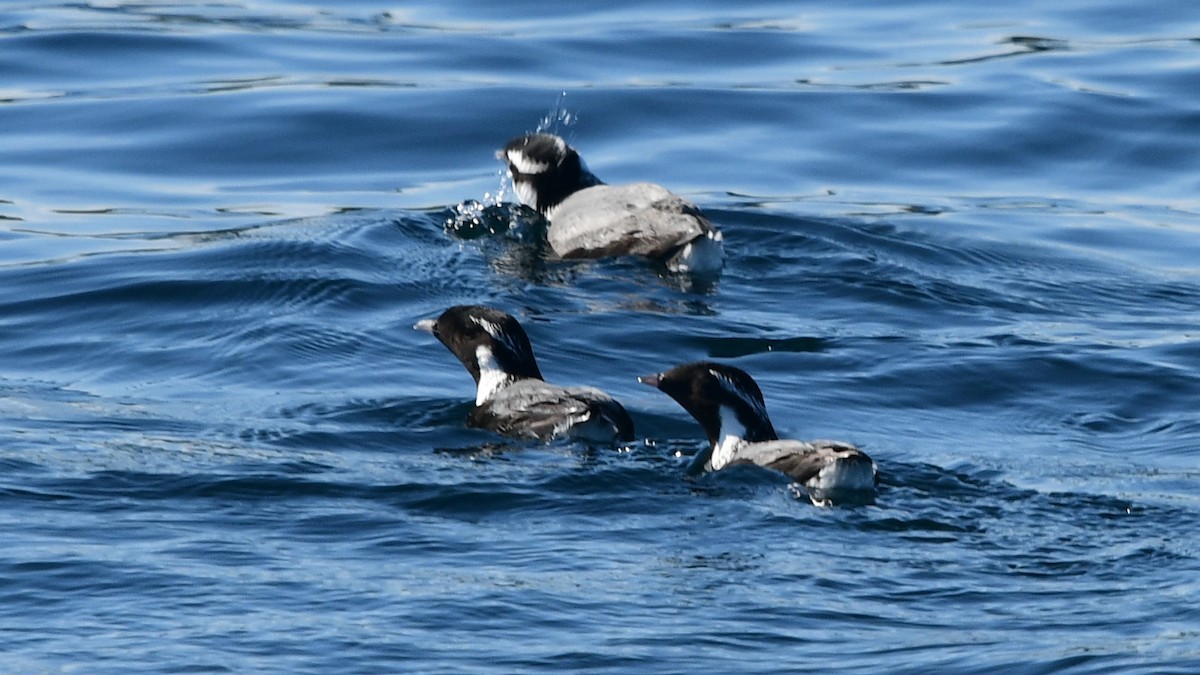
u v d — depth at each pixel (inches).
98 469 499.5
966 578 430.6
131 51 1056.8
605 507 480.4
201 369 627.8
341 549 444.8
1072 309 712.4
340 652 383.6
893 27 1120.2
